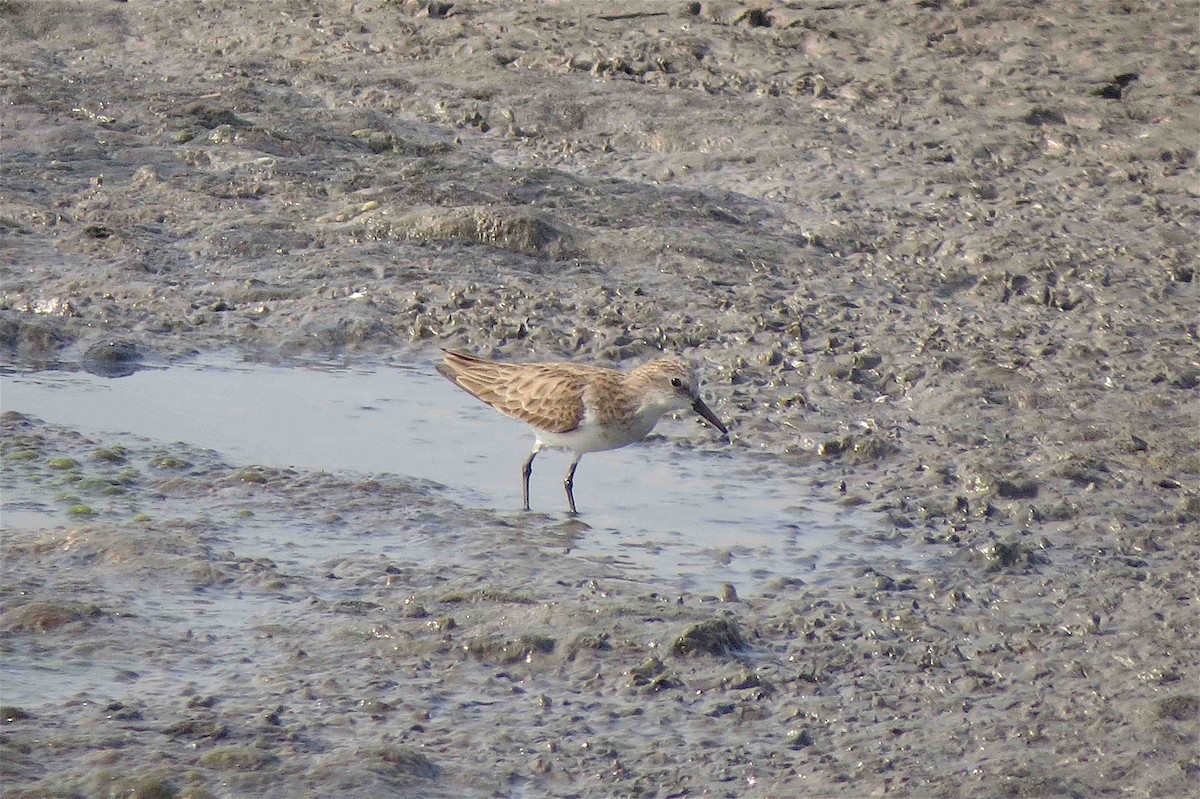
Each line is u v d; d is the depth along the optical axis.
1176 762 9.43
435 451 15.55
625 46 31.25
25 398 16.48
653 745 9.61
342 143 25.78
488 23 33.00
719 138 26.38
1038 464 14.98
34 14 33.41
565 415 14.09
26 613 10.99
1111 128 26.75
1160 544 13.07
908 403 16.94
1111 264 21.31
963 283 20.95
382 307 19.58
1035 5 32.97
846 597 11.90
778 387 17.42
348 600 11.60
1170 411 16.45
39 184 23.31
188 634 10.93
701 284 20.72
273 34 32.72
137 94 27.75
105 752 9.13
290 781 8.95
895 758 9.51
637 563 12.59
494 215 21.92
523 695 10.23
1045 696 10.32
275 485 14.09
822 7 33.06
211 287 20.09
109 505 13.45
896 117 27.38
